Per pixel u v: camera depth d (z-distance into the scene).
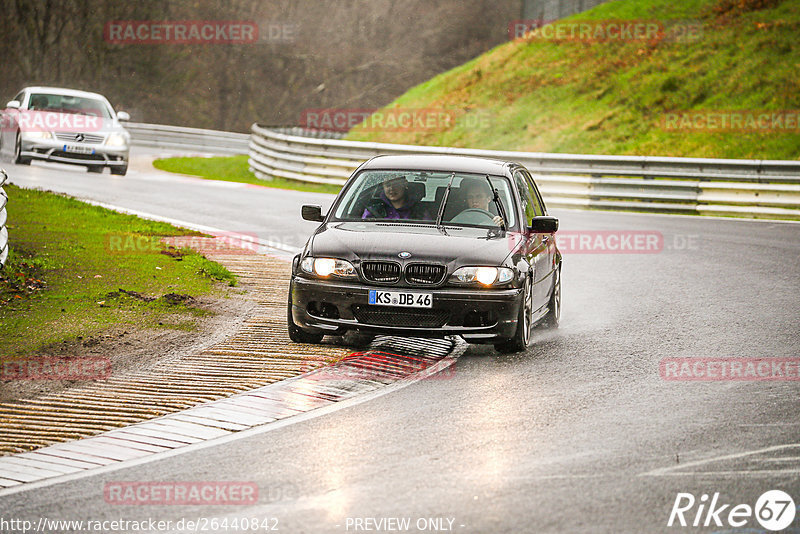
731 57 118.19
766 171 74.00
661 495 18.72
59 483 19.73
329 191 87.50
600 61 129.12
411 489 19.05
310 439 22.42
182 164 111.06
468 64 148.62
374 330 30.17
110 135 81.25
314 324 30.83
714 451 21.44
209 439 22.52
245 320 35.47
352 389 26.81
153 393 26.30
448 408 24.95
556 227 32.81
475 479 19.61
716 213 77.06
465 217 32.94
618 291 43.41
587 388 27.03
